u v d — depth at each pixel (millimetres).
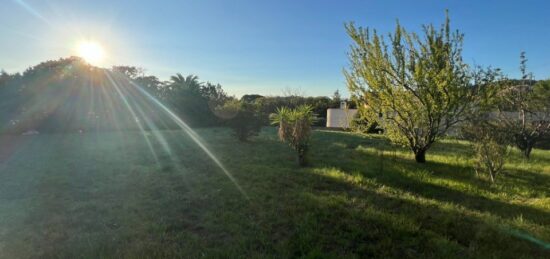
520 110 9297
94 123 18797
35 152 9617
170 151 9867
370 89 8320
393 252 3086
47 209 4277
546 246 3293
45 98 17156
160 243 3264
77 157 8641
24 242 3270
